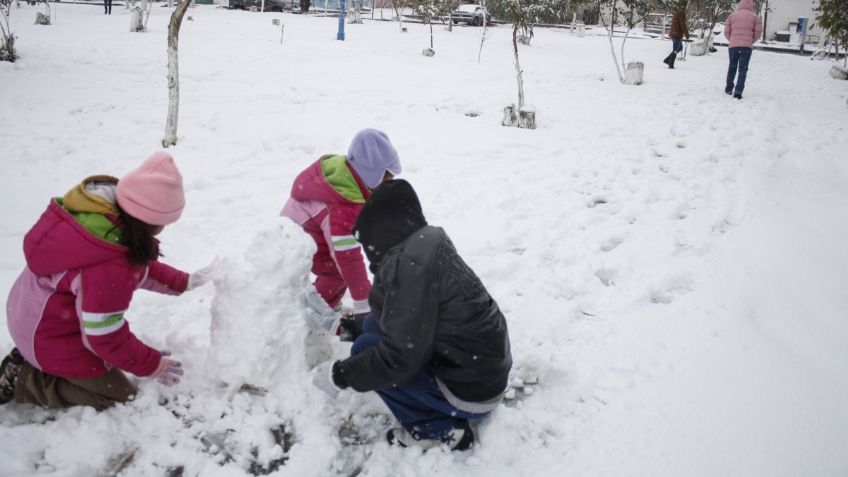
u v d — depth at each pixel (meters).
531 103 9.82
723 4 20.23
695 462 2.46
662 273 4.04
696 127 8.41
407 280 2.15
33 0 24.80
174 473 2.34
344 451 2.48
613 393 2.88
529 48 18.27
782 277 4.03
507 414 2.64
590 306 3.70
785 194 5.72
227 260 2.79
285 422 2.56
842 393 2.91
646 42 22.58
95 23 19.12
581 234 4.77
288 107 8.60
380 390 2.44
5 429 2.39
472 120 8.56
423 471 2.37
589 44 20.66
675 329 3.42
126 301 2.32
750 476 2.41
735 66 11.02
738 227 4.89
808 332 3.42
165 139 6.50
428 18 18.80
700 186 5.86
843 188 5.96
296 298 2.58
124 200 2.21
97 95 8.62
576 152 7.16
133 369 2.43
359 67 12.66
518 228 4.81
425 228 2.31
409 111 8.87
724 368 3.06
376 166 2.79
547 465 2.43
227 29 18.83
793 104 10.69
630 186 5.94
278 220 2.55
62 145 6.29
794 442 2.59
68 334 2.36
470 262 4.15
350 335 3.03
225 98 8.97
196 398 2.63
